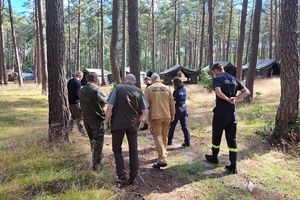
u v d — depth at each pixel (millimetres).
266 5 36969
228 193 3404
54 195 2965
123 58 18062
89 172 3650
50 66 5020
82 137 5871
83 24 44312
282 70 5430
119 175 3420
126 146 5297
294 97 5344
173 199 3195
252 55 11805
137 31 8852
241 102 11719
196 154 4867
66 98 5191
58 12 4957
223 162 4441
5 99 13469
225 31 43125
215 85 3988
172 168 4133
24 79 45844
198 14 41688
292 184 3701
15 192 2998
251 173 4020
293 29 5293
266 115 8453
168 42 41812
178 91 5320
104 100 3805
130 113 3422
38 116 9266
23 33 48531
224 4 37656
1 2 21766
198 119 8625
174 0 31578
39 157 4258
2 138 5898
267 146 5352
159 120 4152
